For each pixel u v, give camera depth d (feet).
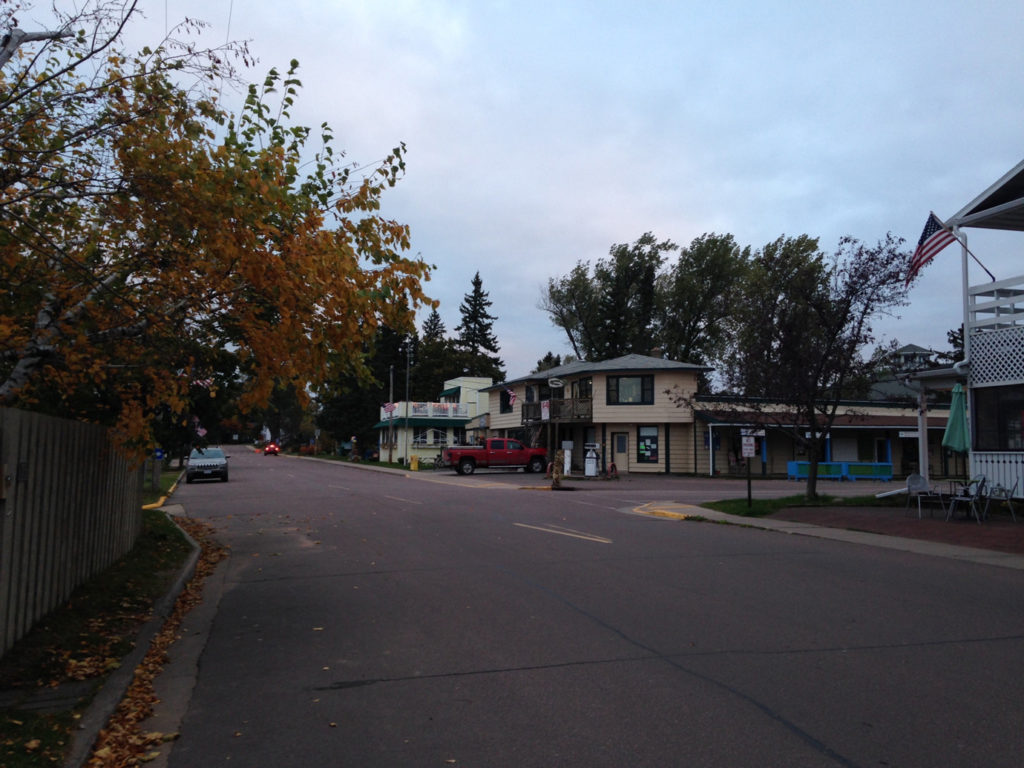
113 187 21.77
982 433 59.57
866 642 22.79
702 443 138.92
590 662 21.03
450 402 217.56
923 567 36.68
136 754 15.29
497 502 74.18
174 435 39.73
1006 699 17.74
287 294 22.31
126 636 23.73
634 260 200.64
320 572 36.04
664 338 197.06
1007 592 30.45
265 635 24.76
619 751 15.07
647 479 126.11
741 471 138.82
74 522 26.48
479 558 39.17
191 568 36.76
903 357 69.00
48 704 17.51
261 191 22.16
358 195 26.89
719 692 18.42
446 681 19.63
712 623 25.23
